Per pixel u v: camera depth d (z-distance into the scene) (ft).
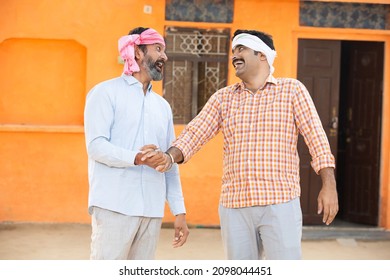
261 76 14.69
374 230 32.19
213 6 31.09
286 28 31.24
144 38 14.55
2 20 30.60
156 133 14.94
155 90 31.19
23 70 31.45
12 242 27.68
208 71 31.60
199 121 15.05
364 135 33.40
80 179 31.40
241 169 14.43
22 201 31.30
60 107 31.68
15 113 31.45
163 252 26.86
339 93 35.14
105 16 30.89
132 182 14.37
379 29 31.78
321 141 14.19
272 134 14.33
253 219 14.40
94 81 30.91
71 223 31.45
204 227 31.60
